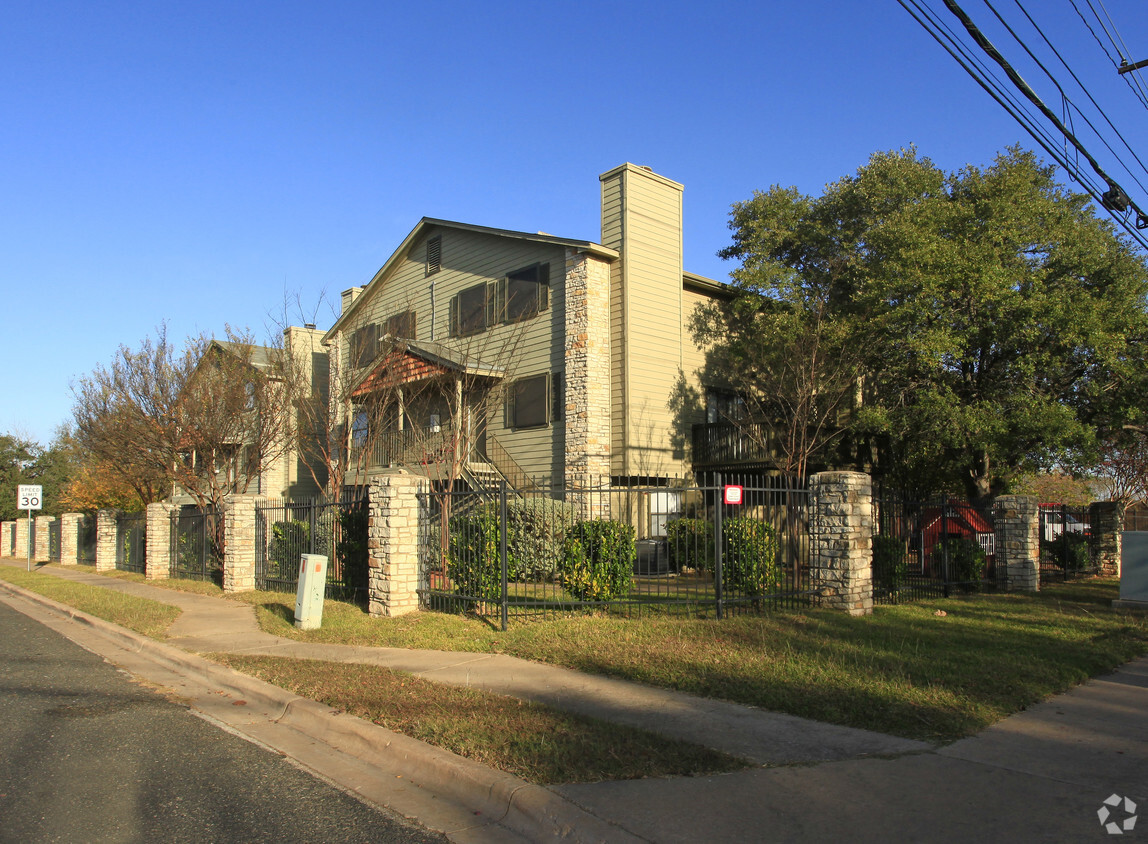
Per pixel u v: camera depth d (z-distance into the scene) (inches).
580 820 179.0
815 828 172.7
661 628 394.0
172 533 832.9
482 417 808.9
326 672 333.7
